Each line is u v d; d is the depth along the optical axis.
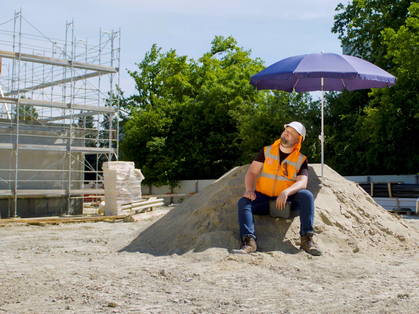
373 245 6.74
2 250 8.08
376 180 22.19
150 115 32.72
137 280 5.07
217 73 35.28
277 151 6.68
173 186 31.12
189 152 31.05
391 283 4.71
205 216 7.28
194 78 36.91
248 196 6.48
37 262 6.56
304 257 6.03
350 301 4.01
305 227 6.29
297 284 4.74
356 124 23.53
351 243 6.55
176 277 5.16
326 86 10.57
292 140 6.54
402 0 25.33
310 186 7.62
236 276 5.15
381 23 25.81
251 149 26.52
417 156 21.08
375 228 7.26
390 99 21.08
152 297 4.35
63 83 22.53
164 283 4.91
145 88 40.19
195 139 30.91
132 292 4.55
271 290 4.50
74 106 21.36
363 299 4.07
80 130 22.38
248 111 28.58
